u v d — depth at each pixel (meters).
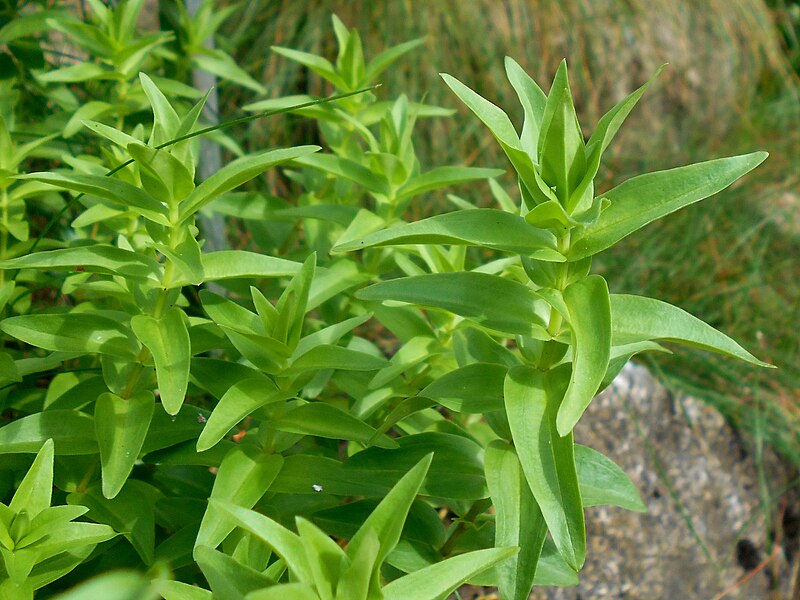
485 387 0.39
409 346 0.46
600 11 1.03
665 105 1.07
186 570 0.42
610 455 0.64
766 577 0.69
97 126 0.38
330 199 0.56
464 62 0.93
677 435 0.68
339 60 0.55
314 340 0.41
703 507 0.67
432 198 0.86
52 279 0.49
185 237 0.39
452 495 0.42
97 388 0.43
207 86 0.64
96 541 0.37
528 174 0.36
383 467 0.42
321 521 0.43
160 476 0.44
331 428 0.40
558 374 0.38
